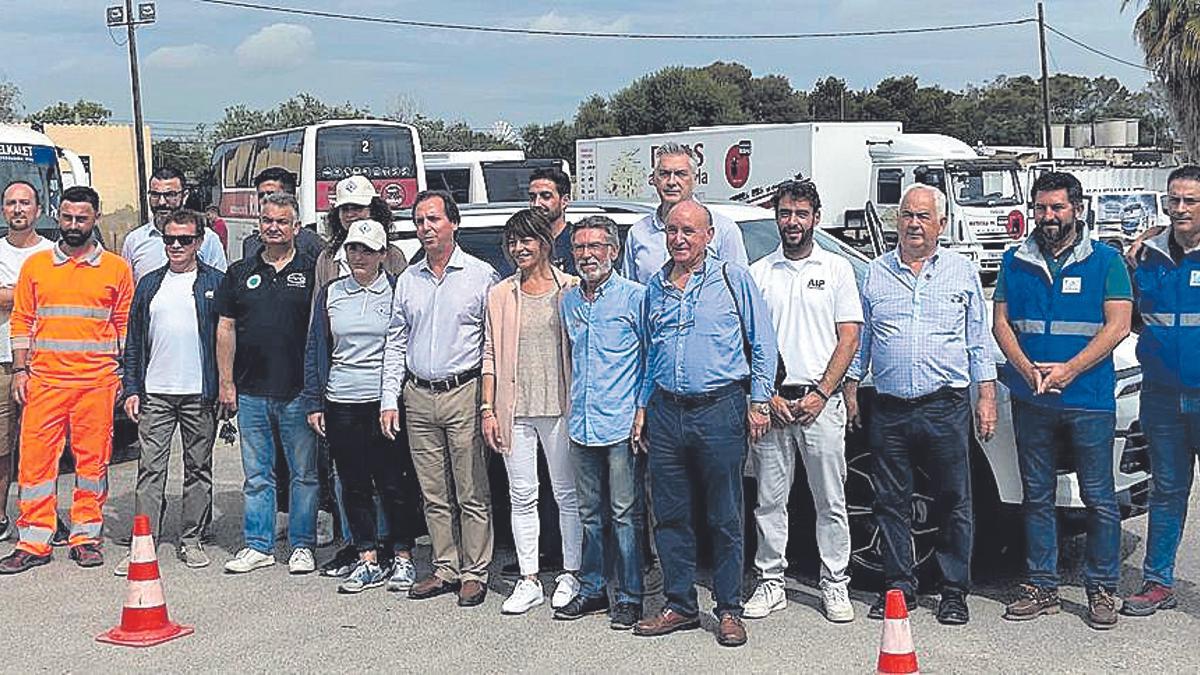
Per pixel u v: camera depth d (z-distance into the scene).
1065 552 7.27
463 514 6.66
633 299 6.12
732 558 5.93
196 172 59.88
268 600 6.75
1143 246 6.23
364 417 6.80
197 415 7.41
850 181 27.97
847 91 82.81
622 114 73.00
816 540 6.46
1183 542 7.30
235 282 7.21
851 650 5.79
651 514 6.60
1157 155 34.69
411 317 6.59
